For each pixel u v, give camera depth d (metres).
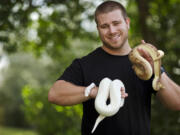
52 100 2.20
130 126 2.14
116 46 2.28
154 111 6.41
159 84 2.11
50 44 8.18
